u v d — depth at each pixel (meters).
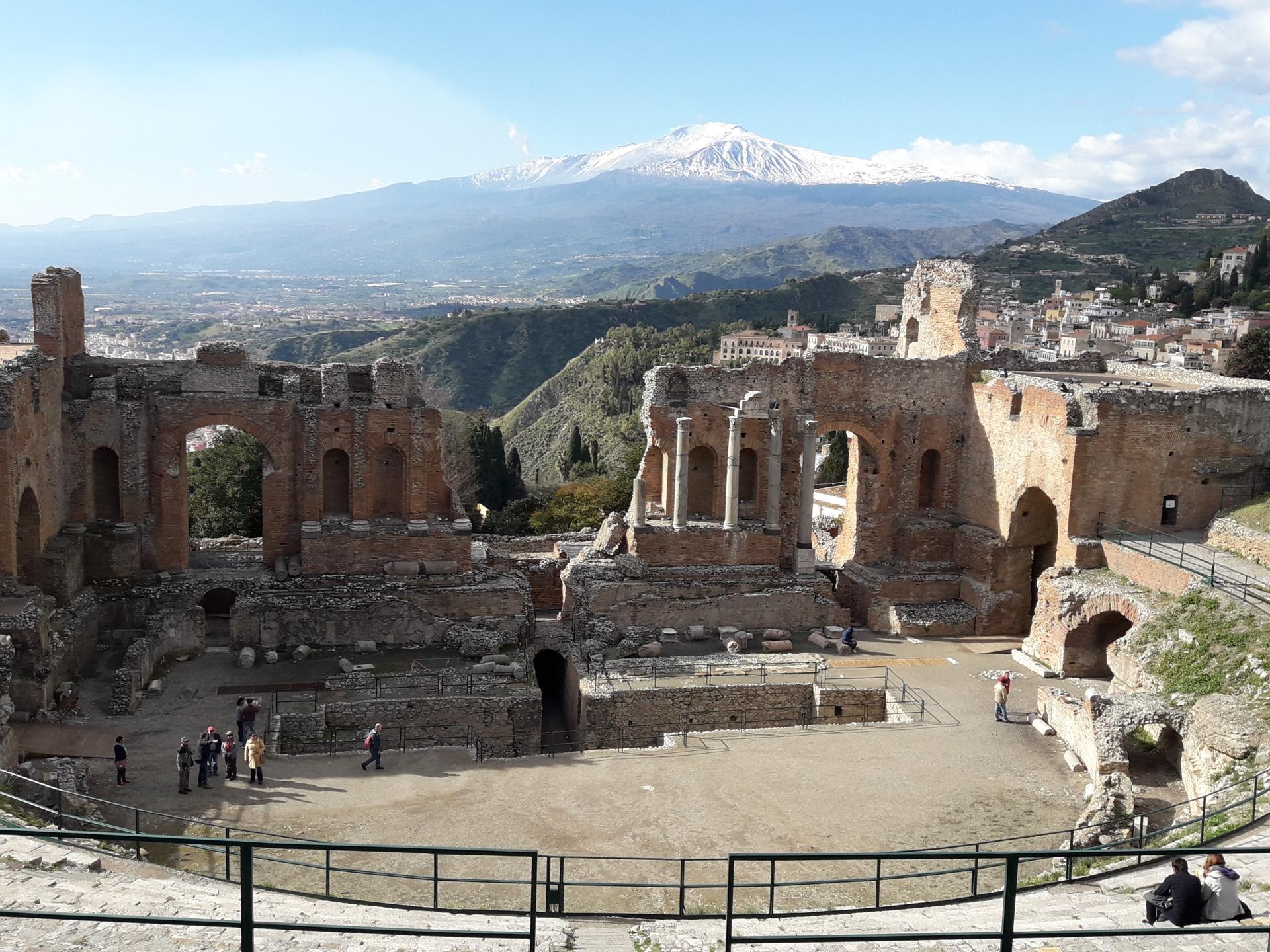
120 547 46.75
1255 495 49.00
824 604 52.34
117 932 18.50
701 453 54.81
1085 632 46.12
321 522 49.19
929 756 37.06
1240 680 34.19
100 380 46.88
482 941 19.88
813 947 19.17
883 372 55.12
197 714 39.28
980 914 21.58
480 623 48.22
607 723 42.16
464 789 33.59
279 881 26.47
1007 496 52.34
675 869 28.09
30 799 30.45
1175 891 17.59
